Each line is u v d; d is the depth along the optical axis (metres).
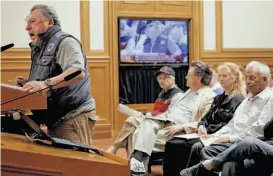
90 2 6.36
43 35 2.42
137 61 6.61
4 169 1.21
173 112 3.99
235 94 3.53
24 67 5.95
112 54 6.48
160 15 6.72
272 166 2.70
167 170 3.61
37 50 2.50
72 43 2.34
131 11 6.58
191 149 3.31
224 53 7.06
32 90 1.65
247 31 7.19
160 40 6.73
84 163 1.30
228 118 3.48
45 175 1.25
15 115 1.58
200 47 6.93
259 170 2.72
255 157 2.72
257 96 3.21
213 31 7.01
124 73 6.56
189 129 3.70
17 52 5.92
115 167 1.34
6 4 5.87
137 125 3.90
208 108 3.82
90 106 2.49
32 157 1.24
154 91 6.70
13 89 1.59
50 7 2.45
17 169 1.22
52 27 2.43
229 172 2.71
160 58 6.74
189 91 4.05
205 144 3.28
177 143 3.54
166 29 6.76
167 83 4.27
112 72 6.48
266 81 3.21
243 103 3.34
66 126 2.42
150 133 3.80
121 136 3.92
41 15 2.40
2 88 1.56
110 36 6.47
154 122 3.89
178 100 4.07
